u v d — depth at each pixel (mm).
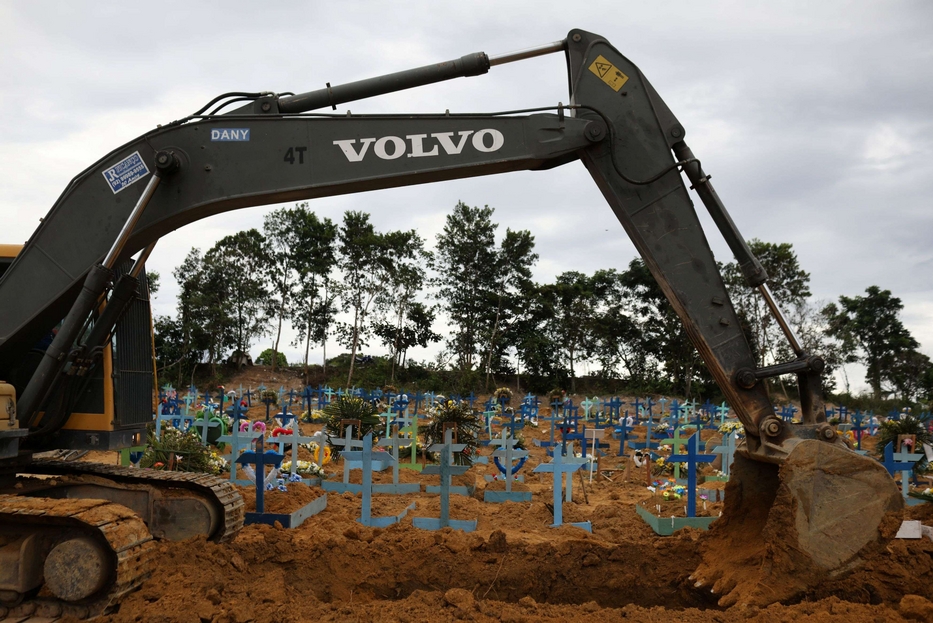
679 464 13898
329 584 7242
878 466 5645
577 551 7609
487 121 6414
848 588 6059
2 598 5656
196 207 6355
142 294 7656
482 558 7555
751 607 5629
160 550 6473
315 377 49906
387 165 6348
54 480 7316
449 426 13438
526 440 22062
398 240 47062
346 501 10852
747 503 6922
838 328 44969
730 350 6258
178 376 43875
